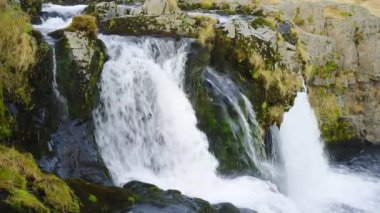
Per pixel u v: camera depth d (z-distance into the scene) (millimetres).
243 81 12867
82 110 9320
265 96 13008
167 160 10641
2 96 8320
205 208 8180
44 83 8906
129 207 7664
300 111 15070
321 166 15922
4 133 8188
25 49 8648
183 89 11336
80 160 8953
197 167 10828
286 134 14219
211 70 12656
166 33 12094
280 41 13492
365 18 18375
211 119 11422
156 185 9641
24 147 8500
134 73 10562
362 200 13258
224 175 10984
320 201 12875
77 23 9883
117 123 10117
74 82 9250
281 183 12938
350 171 15844
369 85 18469
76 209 7098
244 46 12828
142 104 10594
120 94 10234
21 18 9102
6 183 6543
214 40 12891
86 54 9531
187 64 11336
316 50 16828
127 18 12289
